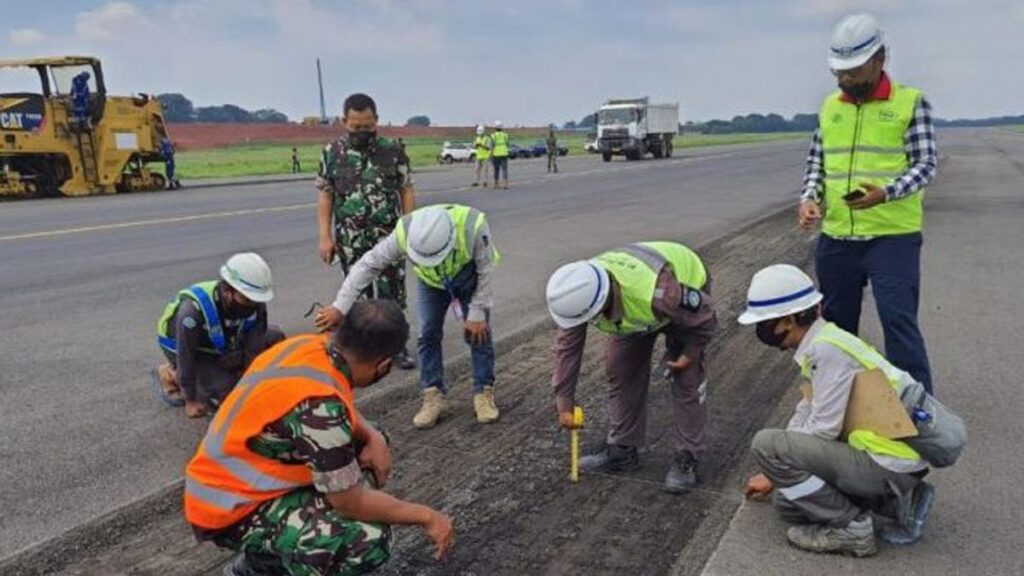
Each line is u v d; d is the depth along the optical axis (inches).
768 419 177.2
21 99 791.7
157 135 893.8
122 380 215.3
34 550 128.6
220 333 174.2
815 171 168.7
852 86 152.9
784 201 658.2
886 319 156.6
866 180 155.3
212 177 1173.1
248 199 753.0
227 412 101.7
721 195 726.5
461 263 168.2
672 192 765.3
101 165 831.7
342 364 102.0
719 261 363.9
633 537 129.6
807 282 123.2
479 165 883.4
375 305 102.0
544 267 367.2
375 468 115.3
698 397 142.5
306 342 104.3
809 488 120.9
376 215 204.5
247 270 167.3
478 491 146.3
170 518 139.4
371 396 196.4
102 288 331.3
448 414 185.3
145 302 306.0
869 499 123.2
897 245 155.3
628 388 150.0
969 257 360.5
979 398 185.5
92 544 130.7
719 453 160.4
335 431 96.9
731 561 121.8
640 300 132.8
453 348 237.8
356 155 203.9
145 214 612.1
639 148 1510.8
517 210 610.5
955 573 117.9
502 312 281.1
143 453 167.3
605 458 153.5
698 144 2733.8
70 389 208.1
